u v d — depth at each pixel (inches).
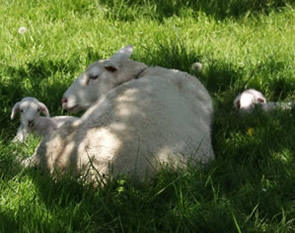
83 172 215.6
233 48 385.1
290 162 235.1
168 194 211.2
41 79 338.3
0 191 210.2
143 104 227.5
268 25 442.6
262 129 260.5
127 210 199.2
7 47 379.2
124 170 213.6
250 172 228.1
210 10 455.2
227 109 310.7
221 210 199.2
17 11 443.2
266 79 338.0
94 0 456.8
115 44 385.4
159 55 357.7
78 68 349.7
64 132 228.5
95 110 231.5
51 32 403.5
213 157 240.4
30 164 231.9
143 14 449.1
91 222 194.4
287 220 201.2
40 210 194.4
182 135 229.5
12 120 295.9
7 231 187.8
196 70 337.1
